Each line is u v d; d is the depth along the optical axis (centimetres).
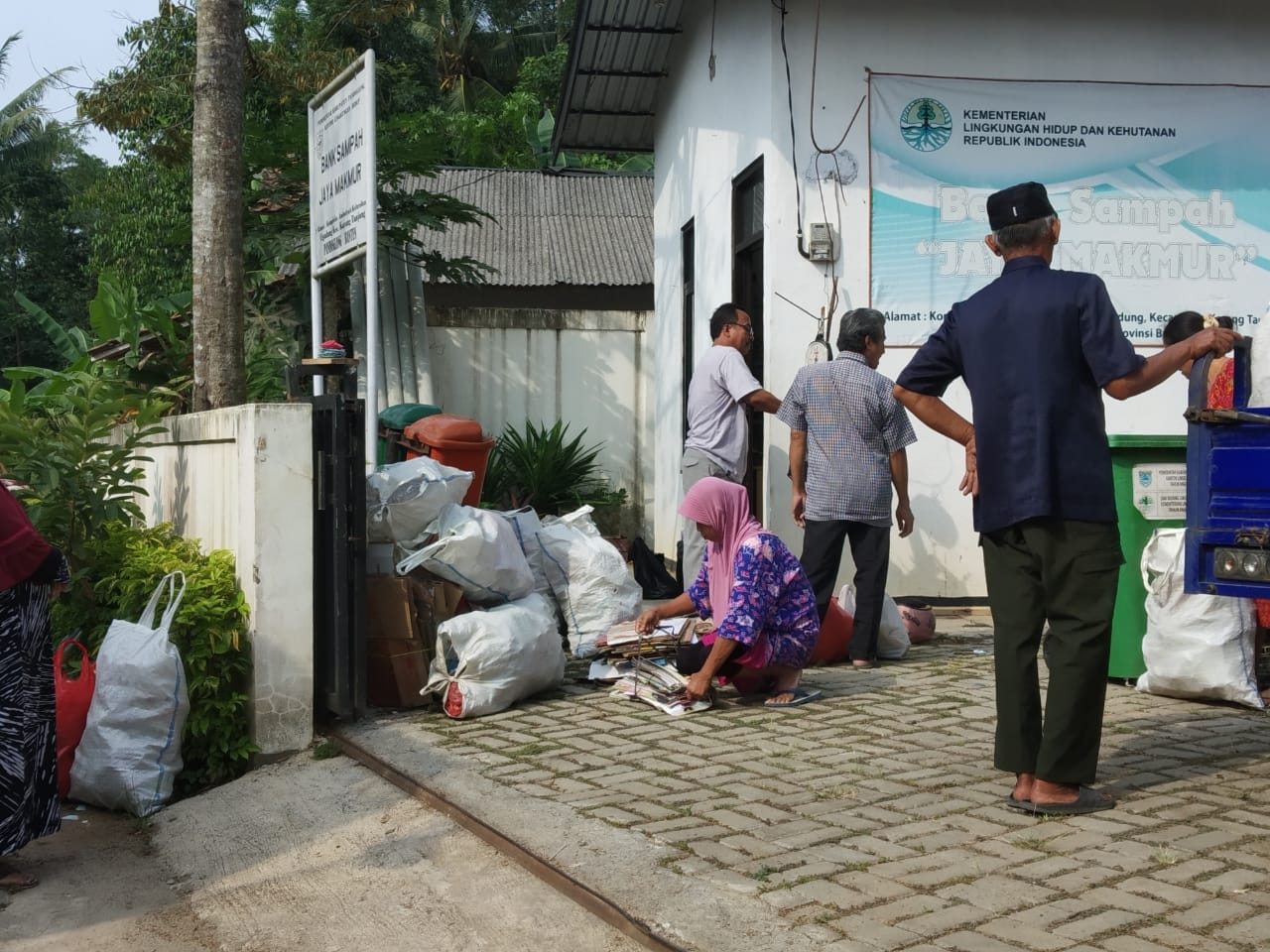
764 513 800
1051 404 381
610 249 1684
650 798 413
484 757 475
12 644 412
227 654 526
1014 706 393
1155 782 421
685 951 296
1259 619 554
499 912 344
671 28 1057
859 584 638
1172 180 823
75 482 618
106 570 614
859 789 419
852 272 793
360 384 1186
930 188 799
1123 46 814
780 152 788
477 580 584
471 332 1222
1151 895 316
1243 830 367
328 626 550
